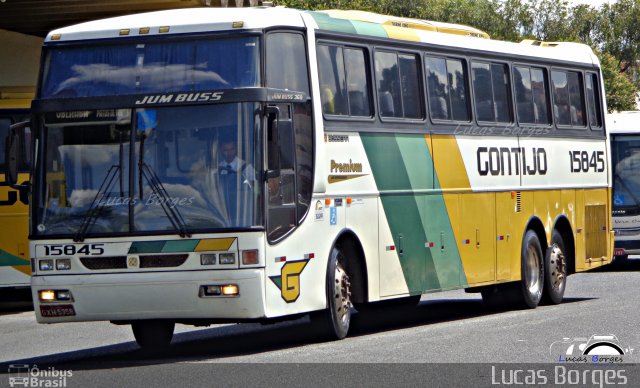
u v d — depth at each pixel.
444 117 19.53
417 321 20.16
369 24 17.97
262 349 16.06
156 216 14.85
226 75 15.05
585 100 24.39
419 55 19.02
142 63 15.28
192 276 14.66
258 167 14.78
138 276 14.79
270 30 15.38
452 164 19.55
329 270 16.31
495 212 20.75
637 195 33.97
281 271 15.10
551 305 22.45
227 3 25.52
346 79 17.12
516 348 15.20
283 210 15.22
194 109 15.00
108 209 15.00
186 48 15.22
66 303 15.03
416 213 18.50
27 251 24.03
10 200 24.02
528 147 21.97
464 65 20.27
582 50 24.77
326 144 16.38
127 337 18.91
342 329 16.61
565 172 23.25
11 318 23.38
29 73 29.58
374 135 17.56
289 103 15.62
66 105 15.34
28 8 25.77
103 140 15.17
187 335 19.09
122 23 15.55
